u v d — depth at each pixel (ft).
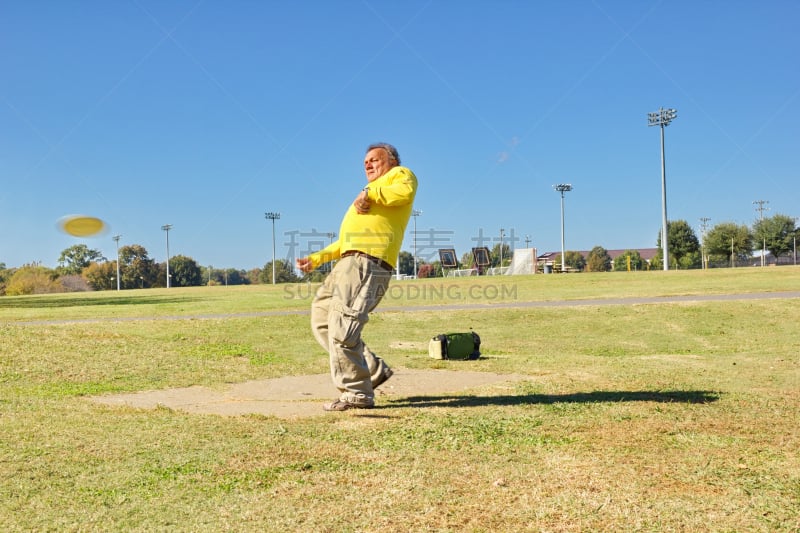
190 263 363.15
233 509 14.05
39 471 16.69
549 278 136.77
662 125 176.04
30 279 257.14
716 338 57.62
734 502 14.11
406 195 24.02
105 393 30.96
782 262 327.06
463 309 75.87
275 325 63.52
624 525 12.99
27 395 30.04
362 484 15.53
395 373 36.47
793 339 54.54
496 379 33.45
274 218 262.26
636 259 339.98
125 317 74.02
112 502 14.55
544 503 14.16
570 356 45.50
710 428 20.42
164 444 19.19
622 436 19.48
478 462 17.12
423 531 12.83
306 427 21.30
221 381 34.88
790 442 18.71
